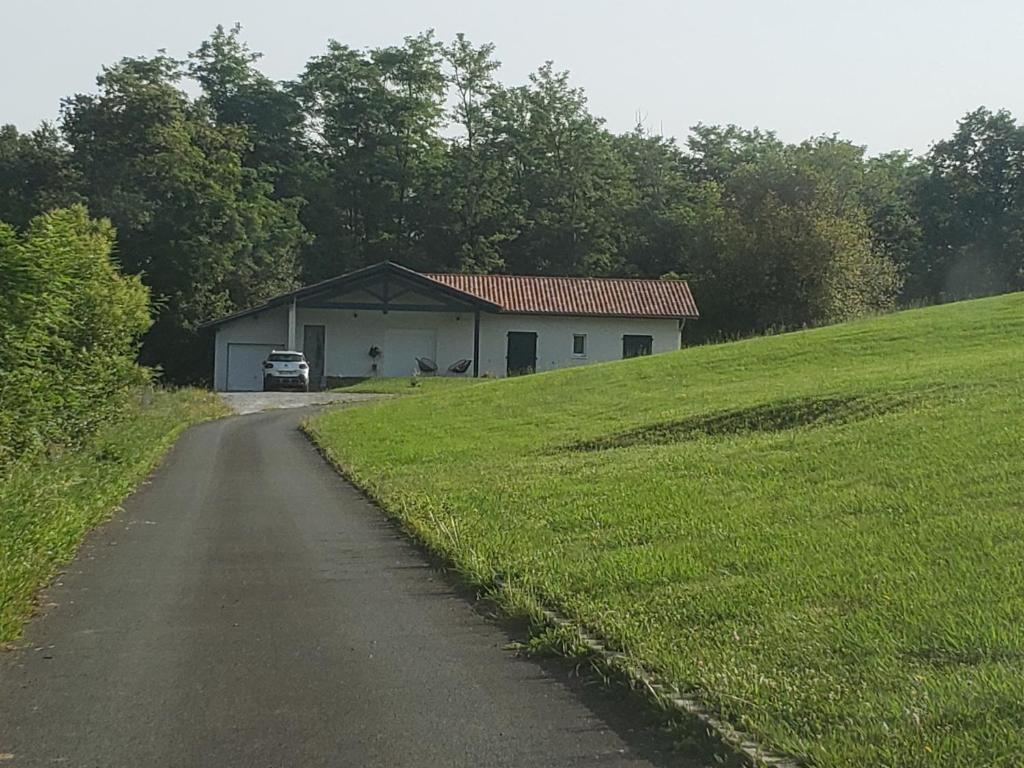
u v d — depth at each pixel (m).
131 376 23.17
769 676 6.03
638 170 79.62
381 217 72.81
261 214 62.00
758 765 4.96
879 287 60.84
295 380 44.12
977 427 13.27
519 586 8.71
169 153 56.81
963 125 72.56
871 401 17.05
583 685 6.50
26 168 56.78
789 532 9.55
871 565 8.09
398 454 19.02
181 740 5.70
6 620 7.87
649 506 11.52
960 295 69.12
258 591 9.15
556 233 73.81
